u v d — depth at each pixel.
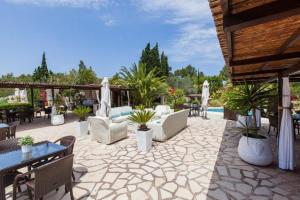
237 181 3.29
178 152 4.83
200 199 2.78
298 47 2.75
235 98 4.32
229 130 7.28
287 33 2.11
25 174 2.33
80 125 6.75
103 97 7.44
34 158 2.68
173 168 3.85
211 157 4.44
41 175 2.17
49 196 2.89
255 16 1.39
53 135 6.93
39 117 12.19
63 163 2.46
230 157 4.43
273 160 4.22
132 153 4.80
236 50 2.83
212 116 11.25
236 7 1.39
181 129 7.36
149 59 22.02
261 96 4.07
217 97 18.17
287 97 3.77
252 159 3.90
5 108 11.25
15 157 2.72
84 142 5.86
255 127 4.28
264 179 3.35
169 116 5.96
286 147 3.71
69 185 2.64
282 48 2.74
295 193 2.90
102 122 5.57
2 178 2.31
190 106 11.73
